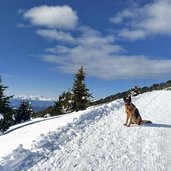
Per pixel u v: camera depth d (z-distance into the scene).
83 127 14.29
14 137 15.78
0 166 8.00
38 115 71.19
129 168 8.96
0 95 39.28
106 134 13.13
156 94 35.72
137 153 10.48
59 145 10.95
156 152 10.63
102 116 17.89
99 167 8.92
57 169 8.54
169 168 9.08
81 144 11.32
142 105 24.08
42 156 9.57
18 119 58.94
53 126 15.03
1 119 37.28
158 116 18.44
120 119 17.16
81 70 47.09
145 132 13.68
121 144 11.59
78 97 46.75
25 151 9.57
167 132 13.80
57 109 55.53
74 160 9.42
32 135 13.73
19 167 8.43
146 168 9.01
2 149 12.31
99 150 10.66
